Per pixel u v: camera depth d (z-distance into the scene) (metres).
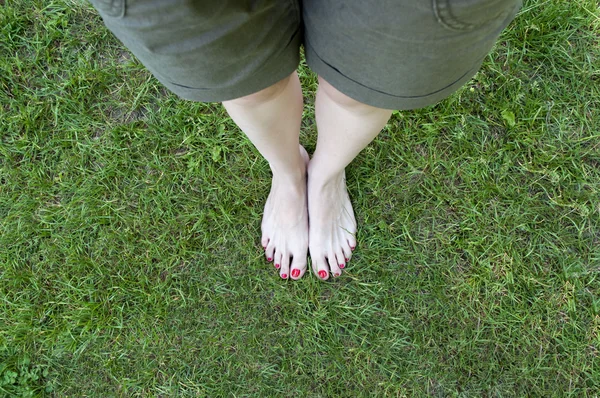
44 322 1.61
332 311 1.56
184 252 1.62
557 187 1.62
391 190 1.63
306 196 1.52
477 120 1.66
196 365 1.55
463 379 1.51
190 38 0.66
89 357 1.57
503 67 1.69
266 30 0.73
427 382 1.51
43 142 1.73
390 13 0.62
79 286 1.62
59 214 1.67
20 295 1.62
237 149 1.68
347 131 1.05
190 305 1.59
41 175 1.70
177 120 1.69
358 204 1.63
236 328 1.57
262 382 1.53
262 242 1.60
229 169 1.67
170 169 1.68
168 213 1.65
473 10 0.59
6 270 1.64
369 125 1.01
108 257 1.64
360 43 0.70
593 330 1.52
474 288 1.56
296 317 1.56
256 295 1.59
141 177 1.68
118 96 1.74
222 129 1.68
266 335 1.56
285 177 1.37
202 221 1.64
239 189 1.65
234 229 1.63
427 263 1.58
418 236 1.61
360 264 1.59
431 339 1.54
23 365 1.56
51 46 1.79
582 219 1.59
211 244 1.62
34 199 1.69
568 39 1.69
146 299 1.60
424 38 0.65
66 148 1.72
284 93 0.97
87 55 1.77
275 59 0.81
